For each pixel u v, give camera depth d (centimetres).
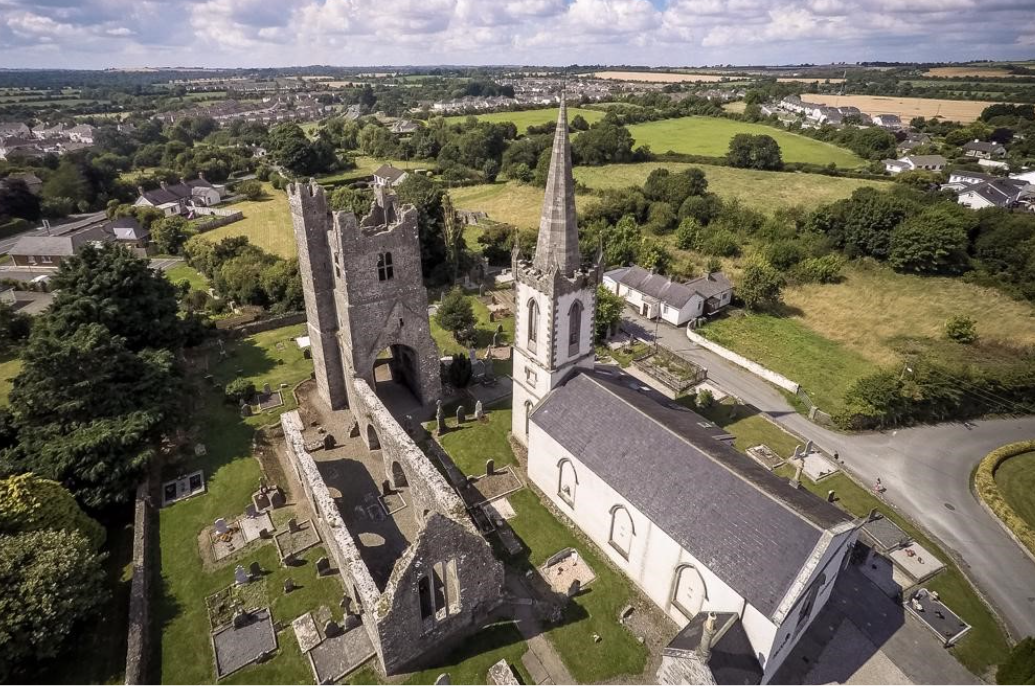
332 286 4847
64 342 4300
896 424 5375
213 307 7512
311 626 3262
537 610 3375
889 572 3716
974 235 9275
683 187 11156
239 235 10112
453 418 5175
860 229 9388
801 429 5241
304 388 5672
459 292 6656
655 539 3234
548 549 3800
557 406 4028
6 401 5538
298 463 4009
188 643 3183
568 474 3919
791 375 6197
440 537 2867
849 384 6034
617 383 4275
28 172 14100
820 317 7719
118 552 3838
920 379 5422
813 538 2698
